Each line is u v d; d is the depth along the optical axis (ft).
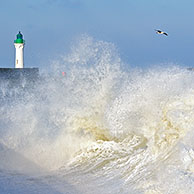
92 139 96.48
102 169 80.48
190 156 69.51
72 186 72.13
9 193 68.18
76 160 88.74
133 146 87.92
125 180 71.72
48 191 69.56
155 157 77.82
